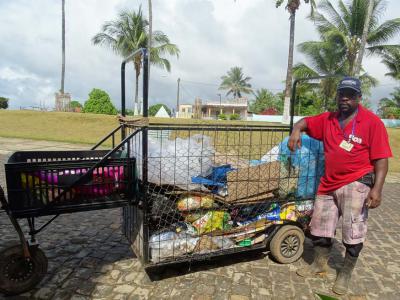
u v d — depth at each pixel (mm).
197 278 3480
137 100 28531
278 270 3713
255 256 4020
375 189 3020
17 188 2805
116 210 5473
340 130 3168
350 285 3479
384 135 3002
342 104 3092
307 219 3906
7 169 2758
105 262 3736
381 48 21734
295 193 3797
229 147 3748
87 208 3043
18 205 2824
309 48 22109
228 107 57875
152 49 27297
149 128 3041
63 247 4070
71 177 2967
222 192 3518
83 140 14992
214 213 3494
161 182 3246
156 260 3234
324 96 24875
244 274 3602
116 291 3205
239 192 3482
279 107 54312
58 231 4539
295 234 3822
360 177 3123
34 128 17375
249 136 4055
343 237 3258
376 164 3045
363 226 3207
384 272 3777
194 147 3434
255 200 3557
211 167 3512
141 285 3314
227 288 3322
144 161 3061
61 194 2910
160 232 3350
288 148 3570
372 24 21000
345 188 3166
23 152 3553
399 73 24156
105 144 13797
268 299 3172
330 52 21938
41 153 3635
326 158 3299
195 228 3447
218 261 3857
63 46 26938
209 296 3178
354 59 21859
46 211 2902
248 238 3680
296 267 3795
